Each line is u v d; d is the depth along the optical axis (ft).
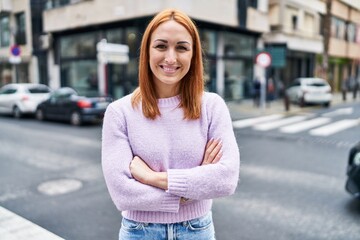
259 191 17.92
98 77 63.21
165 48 5.36
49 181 19.74
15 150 28.12
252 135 34.96
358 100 85.25
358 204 16.10
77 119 42.42
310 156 25.84
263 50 56.75
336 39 104.47
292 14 81.20
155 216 5.41
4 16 82.89
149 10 50.03
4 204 16.19
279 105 66.08
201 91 5.65
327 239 12.64
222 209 15.49
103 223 14.11
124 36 57.72
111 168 5.31
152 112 5.39
